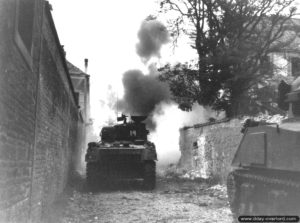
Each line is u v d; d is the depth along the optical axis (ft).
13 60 15.67
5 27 14.07
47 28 26.25
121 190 51.31
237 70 70.08
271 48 73.05
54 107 32.71
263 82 74.18
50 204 32.81
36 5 20.40
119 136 59.26
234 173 27.68
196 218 31.27
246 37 73.26
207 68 71.56
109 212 34.45
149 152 52.19
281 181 21.29
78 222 29.53
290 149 21.40
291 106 25.03
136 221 30.40
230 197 28.43
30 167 21.15
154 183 52.01
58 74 35.01
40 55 22.77
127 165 53.11
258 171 25.52
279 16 72.28
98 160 51.60
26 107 19.21
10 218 16.14
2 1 13.55
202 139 71.46
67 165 50.98
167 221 30.19
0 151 13.83
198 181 63.31
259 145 24.81
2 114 13.96
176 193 48.37
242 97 71.97
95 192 49.26
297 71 79.77
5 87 14.34
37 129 23.26
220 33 73.20
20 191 18.40
